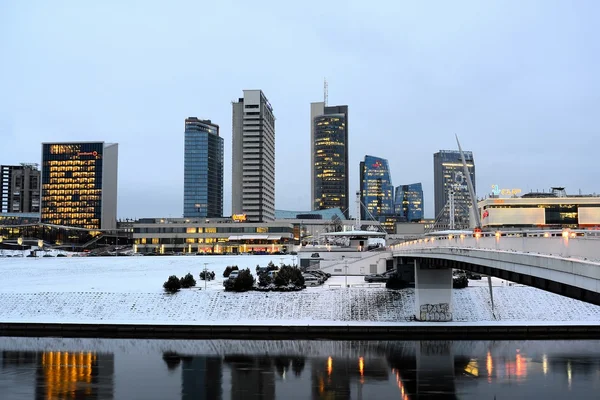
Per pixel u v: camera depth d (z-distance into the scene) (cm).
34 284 10506
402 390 5162
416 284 8075
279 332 7731
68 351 6850
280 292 9006
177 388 5272
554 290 3472
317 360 6297
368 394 5056
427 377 5584
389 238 16362
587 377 5547
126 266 14575
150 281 10738
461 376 5616
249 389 5234
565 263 3078
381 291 9012
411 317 8144
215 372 5838
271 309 8500
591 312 8206
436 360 6259
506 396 4966
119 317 8462
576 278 2972
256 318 8256
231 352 6719
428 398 4928
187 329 7781
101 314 8612
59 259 17362
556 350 6694
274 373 5781
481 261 4528
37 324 8012
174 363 6222
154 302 8900
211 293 9075
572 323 7775
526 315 8181
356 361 6244
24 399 4941
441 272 8025
